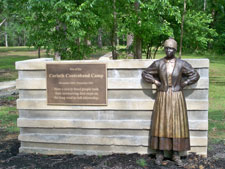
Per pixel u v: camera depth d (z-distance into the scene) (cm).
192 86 498
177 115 472
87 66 523
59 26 1036
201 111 506
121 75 518
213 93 1197
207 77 496
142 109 518
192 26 1083
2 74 1958
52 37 1026
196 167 478
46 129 554
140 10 898
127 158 514
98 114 534
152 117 517
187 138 479
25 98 554
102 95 525
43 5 918
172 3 1000
